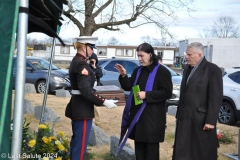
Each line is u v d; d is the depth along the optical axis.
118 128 7.31
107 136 5.96
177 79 11.16
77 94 3.83
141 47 3.94
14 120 2.09
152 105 3.85
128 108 4.05
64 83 13.48
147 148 3.92
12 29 2.04
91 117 3.86
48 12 3.91
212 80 3.80
